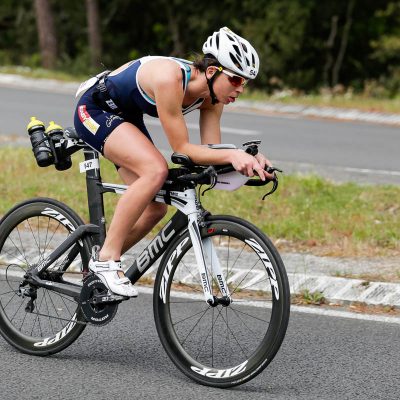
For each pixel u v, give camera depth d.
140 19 82.44
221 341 9.95
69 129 9.52
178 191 8.84
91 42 73.31
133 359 9.47
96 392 8.49
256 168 8.19
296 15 68.75
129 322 10.77
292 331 10.55
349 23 71.50
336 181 20.47
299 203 17.17
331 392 8.57
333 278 12.17
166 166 8.72
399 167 23.50
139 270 9.20
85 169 9.41
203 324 10.63
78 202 17.48
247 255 13.52
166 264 8.98
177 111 8.48
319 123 34.56
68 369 9.12
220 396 8.42
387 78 69.12
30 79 48.09
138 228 9.32
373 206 17.03
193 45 79.56
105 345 9.94
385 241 14.57
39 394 8.42
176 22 78.88
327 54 72.12
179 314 11.03
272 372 9.12
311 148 26.84
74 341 9.69
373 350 9.89
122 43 82.88
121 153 8.75
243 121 34.09
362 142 28.52
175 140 8.52
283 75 70.94
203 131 9.14
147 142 8.77
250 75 8.39
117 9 80.88
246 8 72.62
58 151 9.57
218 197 17.61
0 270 12.84
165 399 8.33
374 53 70.69
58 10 81.94
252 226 8.53
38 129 9.64
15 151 23.08
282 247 14.48
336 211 16.50
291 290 11.98
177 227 8.96
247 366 8.54
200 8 76.38
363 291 11.79
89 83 9.14
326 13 71.75
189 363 8.86
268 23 69.38
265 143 27.77
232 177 8.57
